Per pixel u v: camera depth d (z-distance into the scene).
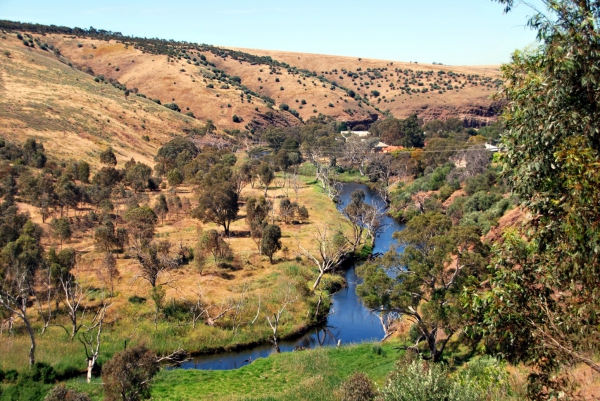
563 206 9.09
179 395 25.97
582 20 9.62
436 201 69.50
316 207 78.19
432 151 101.81
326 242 55.19
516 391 13.41
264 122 168.12
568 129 9.73
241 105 173.25
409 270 29.39
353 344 34.41
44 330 32.38
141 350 21.17
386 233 68.19
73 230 55.69
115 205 70.75
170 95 177.75
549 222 10.00
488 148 87.44
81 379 28.23
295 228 65.38
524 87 10.48
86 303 37.16
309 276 47.72
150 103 152.62
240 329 36.72
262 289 43.00
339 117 189.00
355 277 50.53
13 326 32.69
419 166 102.75
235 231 63.12
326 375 28.25
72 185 65.19
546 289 10.14
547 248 10.15
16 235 44.97
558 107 9.95
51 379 27.55
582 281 9.44
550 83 9.95
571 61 9.32
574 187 8.68
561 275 10.02
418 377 14.70
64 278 36.38
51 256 39.44
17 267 34.00
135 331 34.19
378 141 133.62
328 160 125.44
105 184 75.31
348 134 151.38
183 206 72.31
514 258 10.62
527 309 10.12
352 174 117.94
